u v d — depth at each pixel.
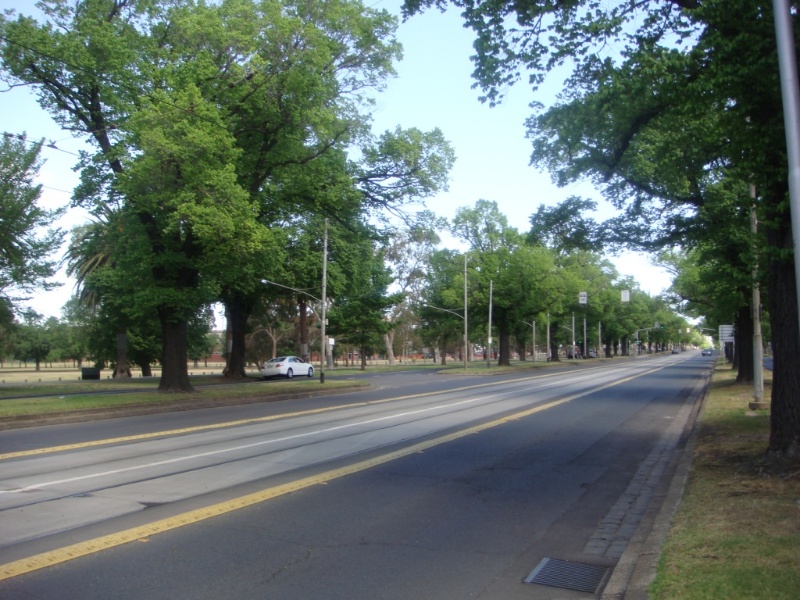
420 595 5.25
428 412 19.62
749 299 27.33
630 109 11.18
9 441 13.68
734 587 4.80
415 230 28.28
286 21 21.84
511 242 61.62
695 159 13.82
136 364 58.97
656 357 127.19
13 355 81.81
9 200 25.02
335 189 25.25
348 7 23.91
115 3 23.28
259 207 22.81
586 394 27.70
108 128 22.52
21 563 5.79
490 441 13.70
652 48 9.39
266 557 6.09
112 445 12.95
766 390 25.08
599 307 82.38
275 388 28.86
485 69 10.09
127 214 23.73
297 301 52.22
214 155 20.72
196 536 6.70
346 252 47.06
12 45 19.98
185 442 13.30
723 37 8.46
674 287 38.53
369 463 10.89
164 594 5.14
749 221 17.30
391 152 25.38
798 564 5.25
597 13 9.74
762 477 8.80
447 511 7.95
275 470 10.23
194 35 21.73
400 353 122.56
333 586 5.39
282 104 23.11
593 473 10.59
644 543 6.61
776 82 8.12
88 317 58.47
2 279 26.25
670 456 12.28
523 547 6.62
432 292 72.69
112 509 7.73
